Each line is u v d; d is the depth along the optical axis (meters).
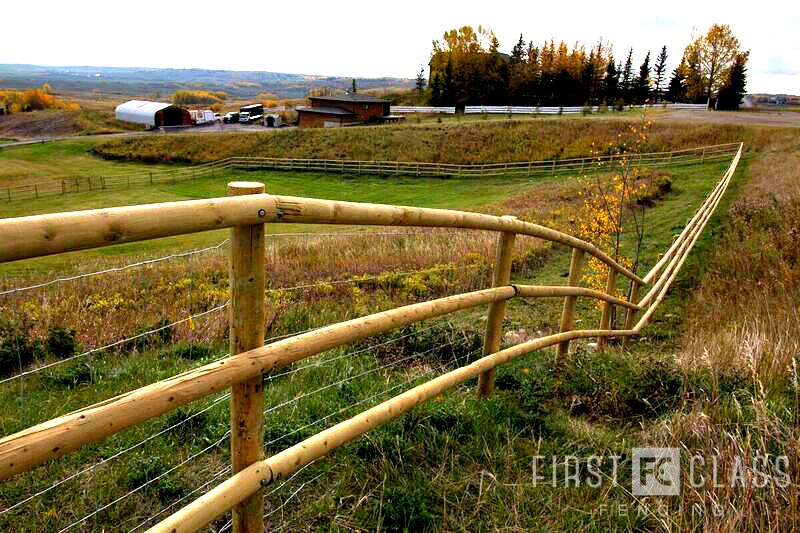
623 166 11.38
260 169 40.50
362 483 2.55
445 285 8.34
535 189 26.23
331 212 1.93
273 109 87.94
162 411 1.46
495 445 2.91
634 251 13.30
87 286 5.52
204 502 1.64
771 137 33.59
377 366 4.48
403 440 2.82
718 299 7.70
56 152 49.38
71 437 1.25
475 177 34.84
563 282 10.51
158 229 1.36
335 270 8.14
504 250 3.29
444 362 4.78
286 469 1.92
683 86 71.50
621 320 8.14
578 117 49.22
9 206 32.53
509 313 7.98
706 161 28.33
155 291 5.68
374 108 60.09
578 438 3.06
